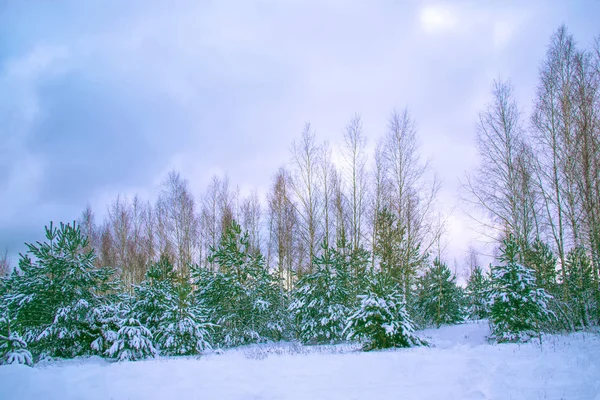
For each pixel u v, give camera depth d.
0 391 7.46
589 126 15.69
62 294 14.73
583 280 16.81
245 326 19.91
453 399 6.77
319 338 19.12
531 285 14.50
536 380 7.78
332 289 19.09
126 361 12.98
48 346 14.05
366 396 7.00
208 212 32.34
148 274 17.81
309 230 24.59
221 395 7.18
